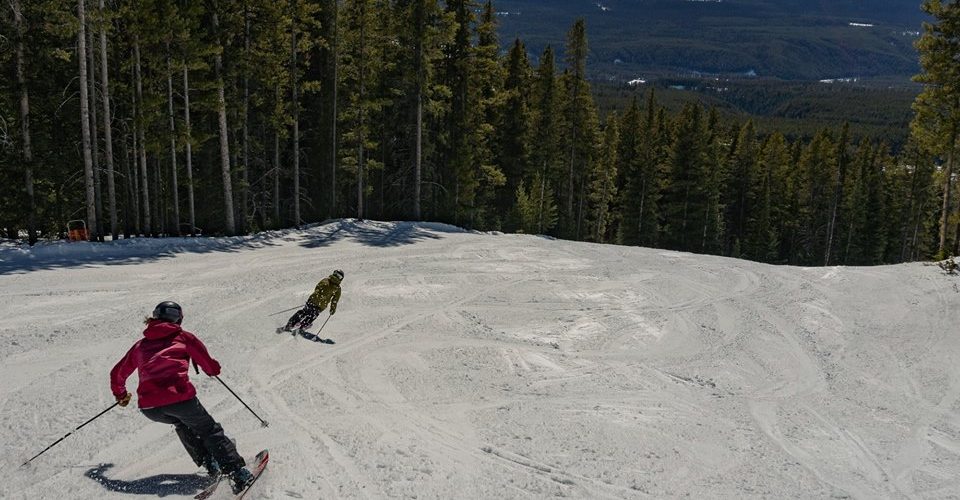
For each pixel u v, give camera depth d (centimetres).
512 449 744
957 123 2716
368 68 2961
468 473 667
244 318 1251
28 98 2219
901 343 1373
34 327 1100
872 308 1631
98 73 2469
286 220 3800
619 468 718
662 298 1702
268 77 2717
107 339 1052
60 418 714
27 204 2141
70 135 2469
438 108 3194
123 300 1343
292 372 954
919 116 2834
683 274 2023
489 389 967
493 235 2792
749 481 720
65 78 2358
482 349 1178
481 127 3634
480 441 760
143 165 2320
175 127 2439
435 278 1777
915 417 987
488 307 1505
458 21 3372
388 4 3173
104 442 661
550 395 969
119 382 565
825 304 1684
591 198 5653
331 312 1198
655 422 893
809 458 809
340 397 870
